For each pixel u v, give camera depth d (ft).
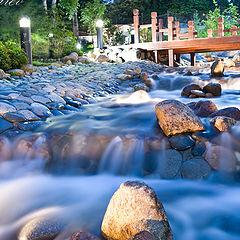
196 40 45.27
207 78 29.48
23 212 10.02
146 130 14.87
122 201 7.56
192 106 17.07
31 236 8.35
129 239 6.59
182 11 115.75
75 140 14.71
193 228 8.89
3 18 51.39
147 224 7.09
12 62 29.45
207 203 10.29
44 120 17.44
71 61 42.57
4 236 8.82
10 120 16.26
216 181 11.96
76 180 12.94
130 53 47.60
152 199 7.31
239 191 11.21
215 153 12.28
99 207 10.12
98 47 54.13
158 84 30.37
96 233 8.42
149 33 68.74
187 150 12.84
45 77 29.58
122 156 13.83
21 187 12.16
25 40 33.14
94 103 22.48
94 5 69.00
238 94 23.58
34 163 14.35
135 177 13.16
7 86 22.72
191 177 12.02
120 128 15.52
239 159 12.12
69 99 21.58
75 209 10.00
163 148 13.17
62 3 59.21
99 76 32.14
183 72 36.83
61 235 8.33
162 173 12.86
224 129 13.21
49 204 10.49
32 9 53.72
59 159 14.57
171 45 46.96
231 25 77.00
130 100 22.91
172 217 9.39
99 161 14.16
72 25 72.02
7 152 14.55
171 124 13.57
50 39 46.06
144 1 114.93
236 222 9.15
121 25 97.19
